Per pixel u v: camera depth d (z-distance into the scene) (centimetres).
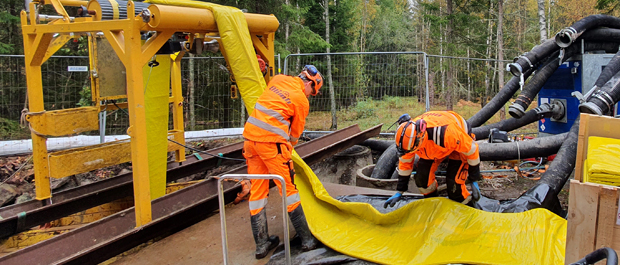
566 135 566
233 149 693
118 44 357
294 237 372
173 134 605
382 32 3512
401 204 425
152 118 500
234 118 1187
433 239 330
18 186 656
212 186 481
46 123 453
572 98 667
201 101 1176
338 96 1024
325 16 1956
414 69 978
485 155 590
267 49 475
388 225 364
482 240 319
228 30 393
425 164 382
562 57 609
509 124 752
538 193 412
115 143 522
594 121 247
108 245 339
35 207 462
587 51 645
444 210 353
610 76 562
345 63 1048
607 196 208
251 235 399
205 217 450
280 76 353
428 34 2991
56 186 672
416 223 352
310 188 404
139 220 372
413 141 334
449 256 306
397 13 3822
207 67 1159
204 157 656
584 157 251
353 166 728
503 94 761
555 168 472
